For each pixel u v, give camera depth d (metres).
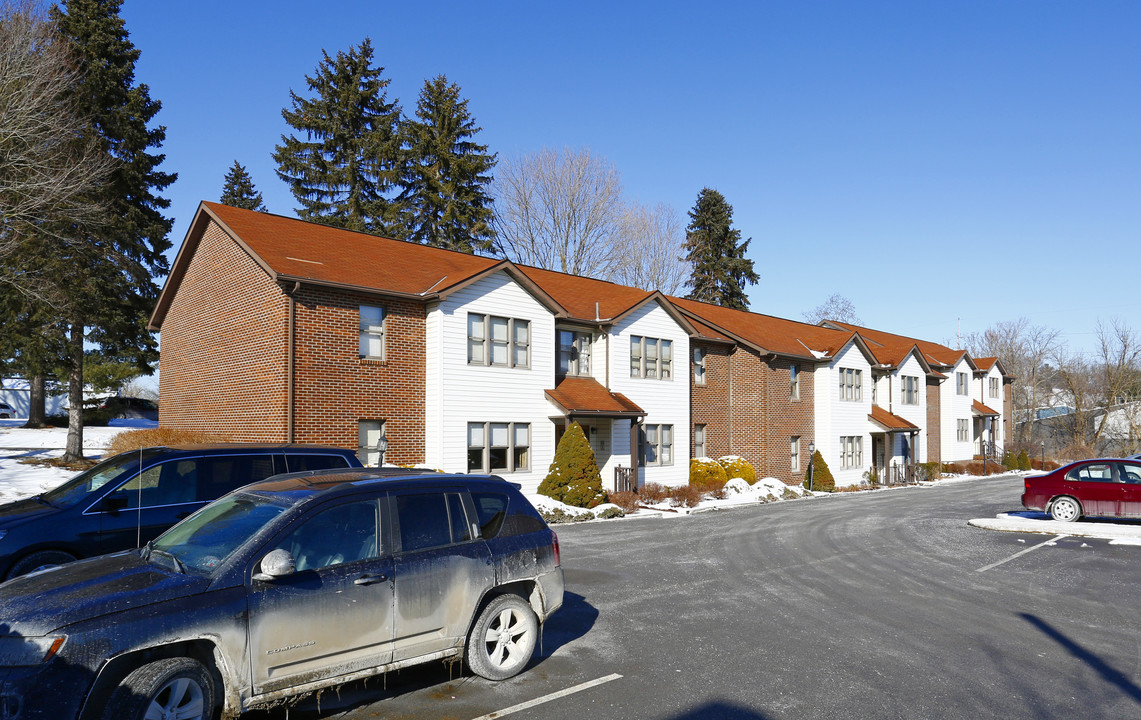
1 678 4.40
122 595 4.81
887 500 27.92
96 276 27.64
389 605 5.84
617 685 6.52
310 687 5.40
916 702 6.19
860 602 9.95
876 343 45.28
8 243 23.11
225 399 20.45
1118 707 6.12
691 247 62.22
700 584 11.12
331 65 46.38
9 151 22.33
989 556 13.91
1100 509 17.66
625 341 26.53
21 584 5.23
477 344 21.62
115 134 29.33
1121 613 9.43
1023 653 7.62
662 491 25.36
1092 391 72.50
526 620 6.82
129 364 44.97
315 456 10.09
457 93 49.38
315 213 44.91
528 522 7.14
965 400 50.59
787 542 15.68
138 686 4.62
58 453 27.66
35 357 24.78
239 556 5.29
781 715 5.88
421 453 20.61
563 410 22.75
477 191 48.66
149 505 8.95
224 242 20.97
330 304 18.97
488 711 5.87
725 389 32.56
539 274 28.38
